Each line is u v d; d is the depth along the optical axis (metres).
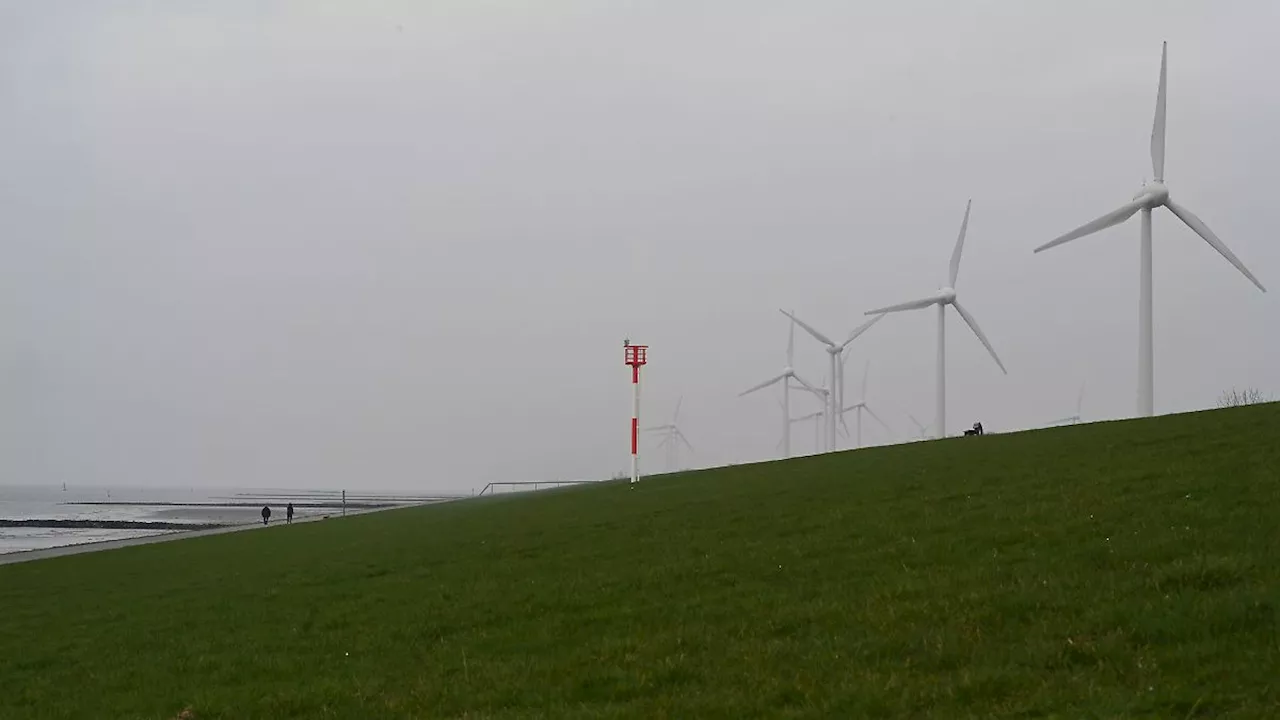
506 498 71.69
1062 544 17.98
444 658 16.39
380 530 47.16
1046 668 11.44
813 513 28.02
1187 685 10.15
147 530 133.25
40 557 52.28
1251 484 20.98
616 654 14.95
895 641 13.24
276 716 14.09
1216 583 13.52
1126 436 34.28
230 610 24.86
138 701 16.03
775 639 14.57
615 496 46.78
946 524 22.23
